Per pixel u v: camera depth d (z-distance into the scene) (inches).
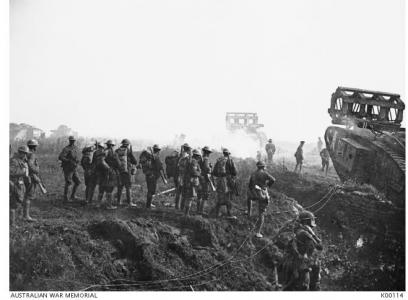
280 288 388.2
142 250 384.8
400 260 453.7
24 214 407.5
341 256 455.8
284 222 468.4
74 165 469.1
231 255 413.4
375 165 570.6
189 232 425.4
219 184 453.4
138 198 510.6
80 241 384.8
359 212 503.8
